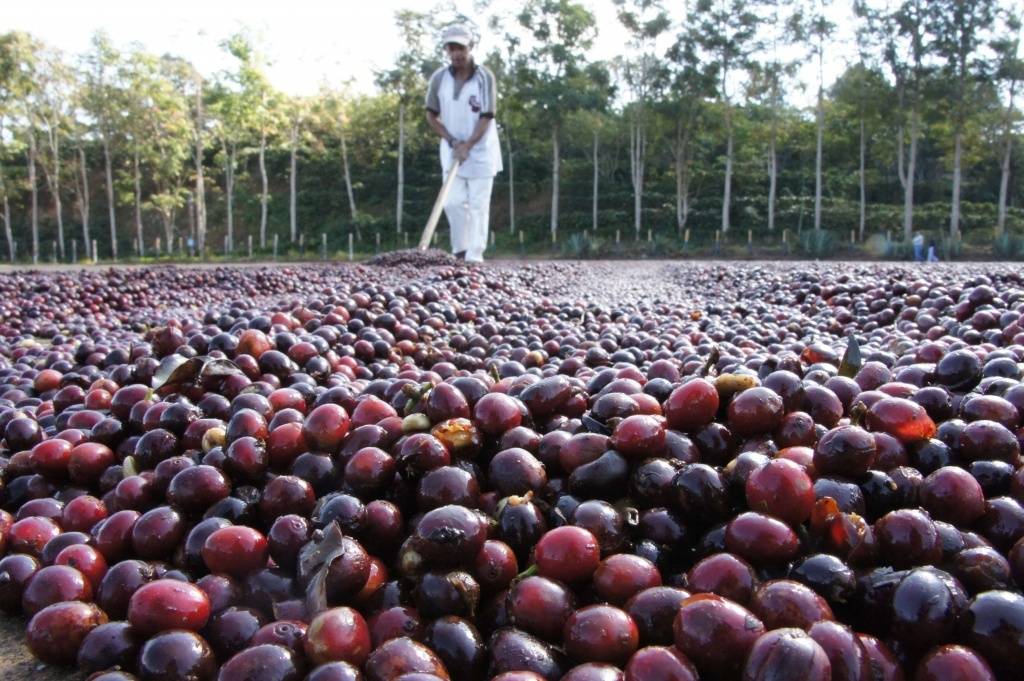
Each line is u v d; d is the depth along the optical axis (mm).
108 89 58594
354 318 7309
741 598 2145
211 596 2434
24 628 2816
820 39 49375
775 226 54594
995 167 62188
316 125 63562
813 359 4879
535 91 52719
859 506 2564
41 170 71812
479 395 3447
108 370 5684
